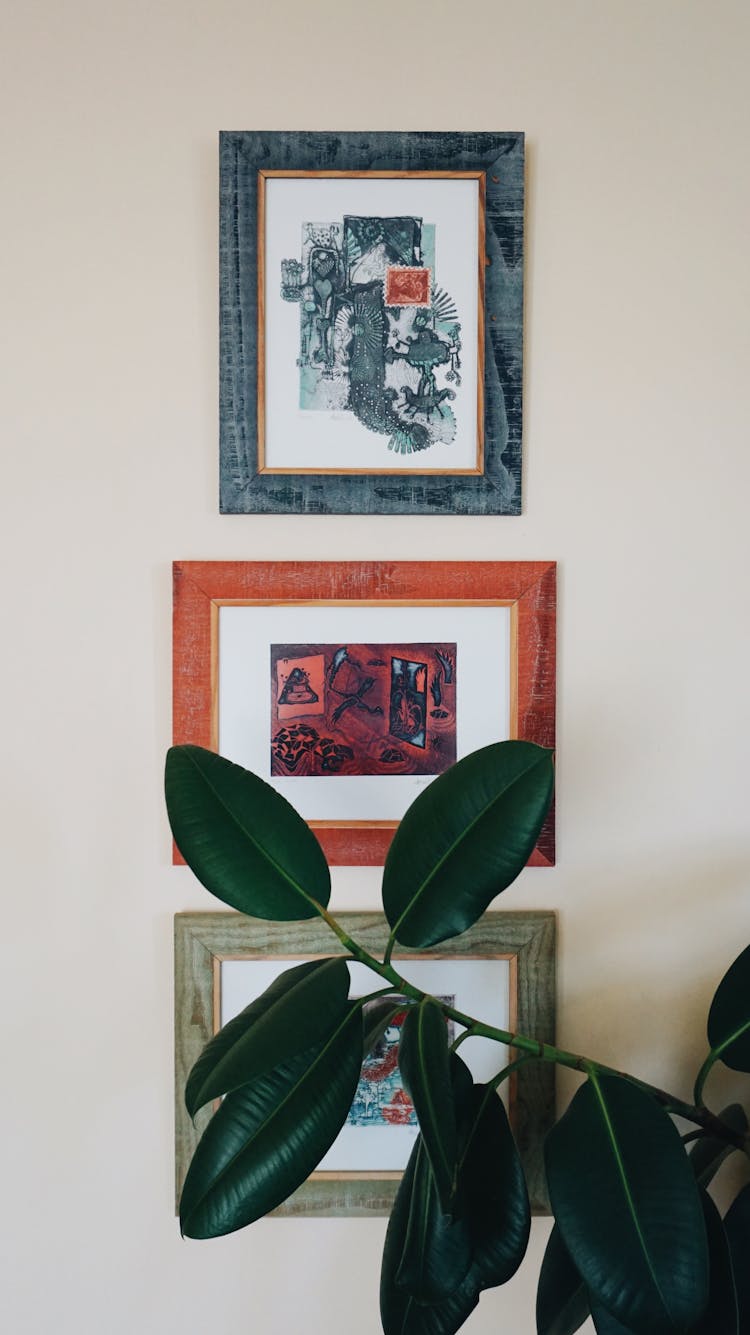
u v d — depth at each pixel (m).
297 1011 0.75
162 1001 1.05
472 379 1.03
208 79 1.03
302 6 1.03
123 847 1.05
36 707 1.04
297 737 1.04
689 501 1.05
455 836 0.82
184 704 1.03
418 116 1.03
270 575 1.03
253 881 0.83
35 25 1.03
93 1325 1.05
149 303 1.04
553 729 1.04
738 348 1.04
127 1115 1.05
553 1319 0.85
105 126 1.03
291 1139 0.73
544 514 1.05
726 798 1.06
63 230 1.03
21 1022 1.05
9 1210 1.05
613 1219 0.74
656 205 1.04
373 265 1.03
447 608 1.04
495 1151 0.83
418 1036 0.77
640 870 1.06
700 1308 0.70
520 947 1.03
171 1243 1.05
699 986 1.06
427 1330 0.81
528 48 1.03
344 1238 1.05
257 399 1.02
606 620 1.05
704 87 1.04
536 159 1.04
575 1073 1.05
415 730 1.04
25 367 1.03
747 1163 1.06
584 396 1.05
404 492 1.03
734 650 1.05
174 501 1.04
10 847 1.05
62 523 1.04
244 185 1.02
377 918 1.03
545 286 1.04
